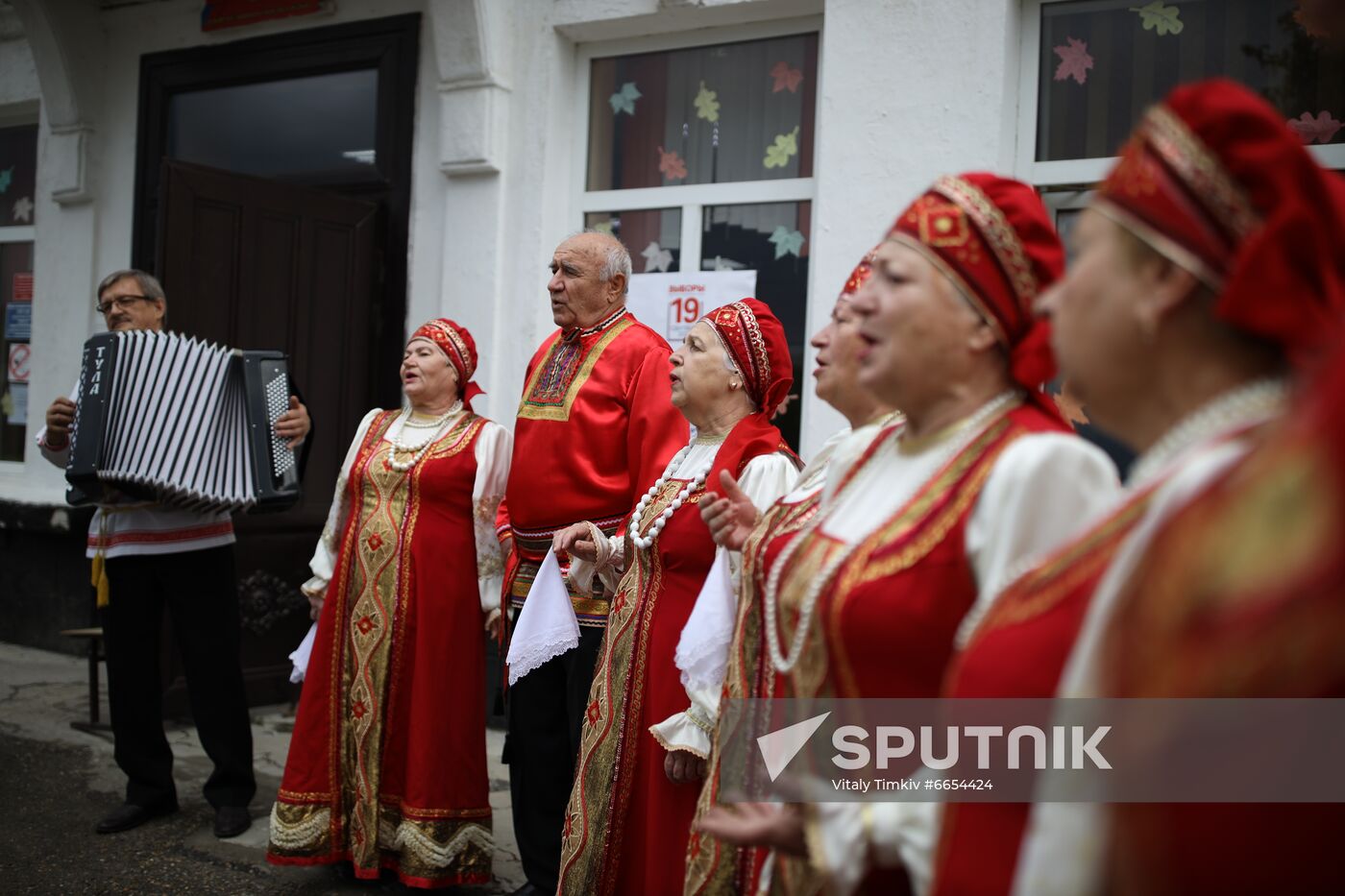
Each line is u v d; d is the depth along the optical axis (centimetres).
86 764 449
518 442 333
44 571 643
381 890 343
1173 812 73
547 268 492
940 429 146
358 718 341
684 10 459
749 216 470
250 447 378
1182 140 92
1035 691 97
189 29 605
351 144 566
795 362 455
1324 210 88
